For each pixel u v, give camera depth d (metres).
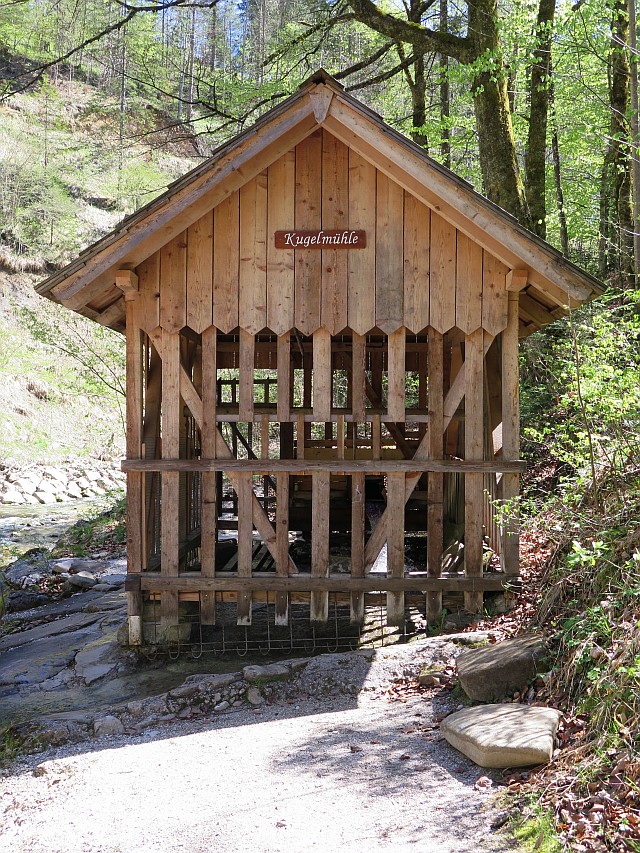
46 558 13.40
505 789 4.43
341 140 7.36
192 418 9.60
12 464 25.20
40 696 7.21
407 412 8.28
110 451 28.66
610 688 4.63
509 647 6.05
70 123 44.34
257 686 6.73
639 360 7.46
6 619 10.12
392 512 7.72
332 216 7.56
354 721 5.89
